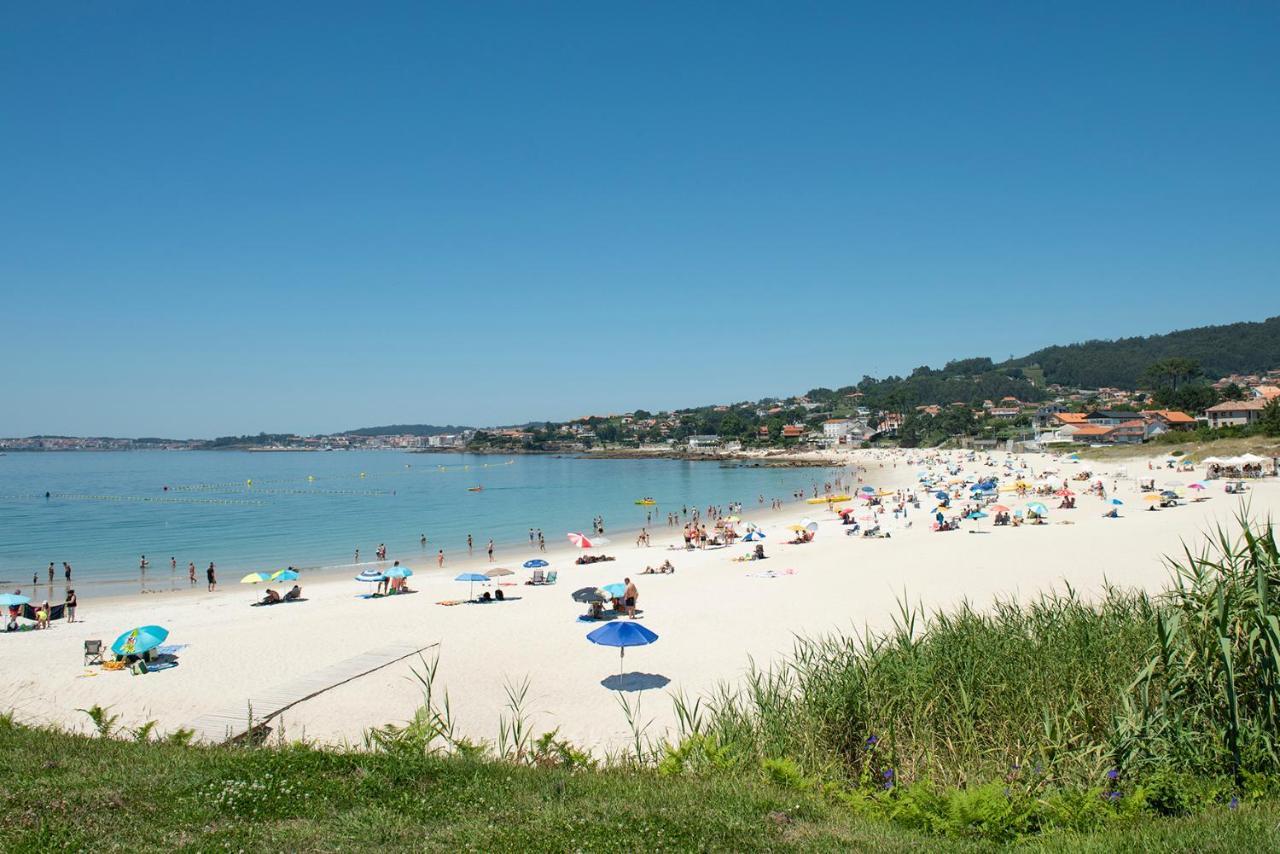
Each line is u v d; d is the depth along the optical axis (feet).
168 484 467.52
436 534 213.87
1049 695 33.83
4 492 399.03
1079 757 28.99
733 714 38.37
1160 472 269.23
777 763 29.84
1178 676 28.43
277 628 89.76
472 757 32.17
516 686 63.10
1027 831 24.90
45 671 72.69
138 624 97.30
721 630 79.41
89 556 175.32
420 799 26.08
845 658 39.65
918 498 247.29
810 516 231.91
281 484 462.19
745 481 423.64
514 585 120.26
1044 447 463.42
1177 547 113.70
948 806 25.49
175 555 175.63
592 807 25.52
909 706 33.91
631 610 90.84
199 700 63.00
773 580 109.19
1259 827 21.56
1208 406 456.04
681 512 269.64
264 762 29.37
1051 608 46.44
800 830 23.89
